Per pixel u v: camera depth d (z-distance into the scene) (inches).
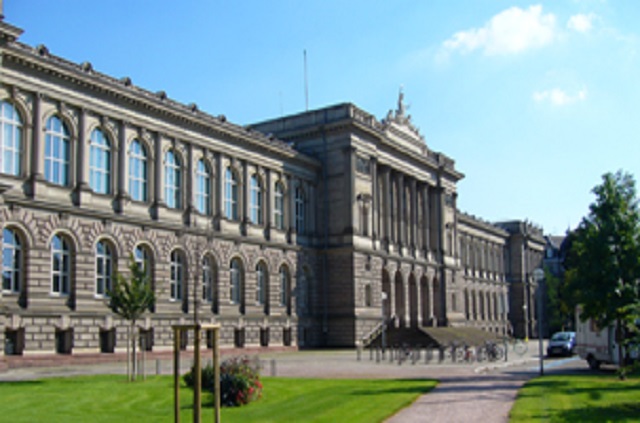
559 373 1697.8
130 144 2322.8
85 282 2069.4
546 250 7253.9
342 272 3186.5
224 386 1136.8
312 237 3238.2
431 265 4008.4
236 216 2837.1
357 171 3280.0
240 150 2839.6
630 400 1107.3
